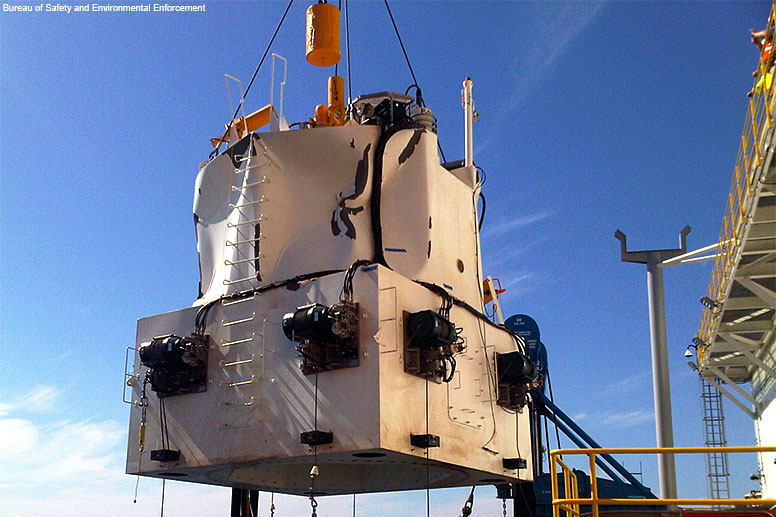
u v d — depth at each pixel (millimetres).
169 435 16859
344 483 20266
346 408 14703
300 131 17484
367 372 14688
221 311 16953
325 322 14758
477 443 17266
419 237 17484
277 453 15320
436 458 15586
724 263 24125
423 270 17281
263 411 15734
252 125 20047
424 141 18172
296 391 15406
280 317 16078
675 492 28438
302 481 19641
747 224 20672
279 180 17375
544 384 24672
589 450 12625
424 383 15742
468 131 21438
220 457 15992
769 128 17766
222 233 18047
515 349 19906
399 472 20156
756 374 31031
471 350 17891
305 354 15133
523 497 20719
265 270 16875
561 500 12484
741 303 25156
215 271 18078
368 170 17422
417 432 15211
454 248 18734
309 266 16719
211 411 16438
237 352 16469
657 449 12312
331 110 20453
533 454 23734
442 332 15516
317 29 20000
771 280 23500
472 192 20359
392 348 15047
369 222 17172
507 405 18719
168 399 17109
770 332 26844
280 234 17078
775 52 18203
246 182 17547
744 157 20031
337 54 20125
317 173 17406
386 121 18641
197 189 18938
